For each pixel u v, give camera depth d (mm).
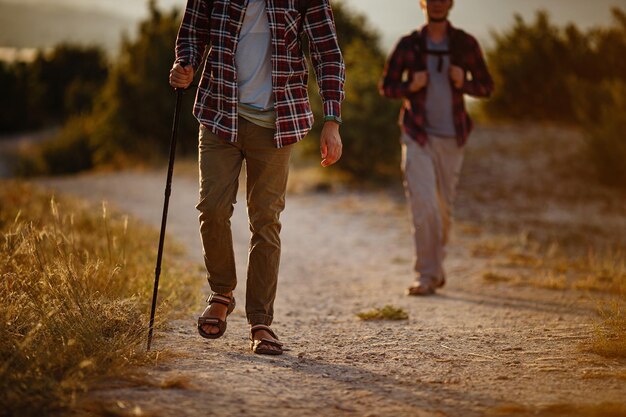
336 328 5793
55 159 26297
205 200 4363
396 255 9969
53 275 4922
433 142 7602
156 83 21969
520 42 21375
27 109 43312
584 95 17422
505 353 4719
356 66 15781
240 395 3588
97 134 23109
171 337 4918
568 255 9812
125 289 5777
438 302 7129
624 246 10484
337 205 13578
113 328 4566
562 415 3352
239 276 8266
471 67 7652
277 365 4273
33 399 3271
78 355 3869
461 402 3584
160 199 14875
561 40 20859
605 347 4586
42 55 45719
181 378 3725
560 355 4605
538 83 20656
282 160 4395
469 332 5512
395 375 4121
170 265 7516
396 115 15477
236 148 4375
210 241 4449
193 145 22047
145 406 3322
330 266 9234
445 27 7625
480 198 13688
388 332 5582
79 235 7625
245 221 12281
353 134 15367
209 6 4387
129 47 22938
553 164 15984
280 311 6629
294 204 13797
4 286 4754
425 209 7531
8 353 3875
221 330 4586
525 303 6887
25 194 10789
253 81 4301
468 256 9750
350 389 3799
